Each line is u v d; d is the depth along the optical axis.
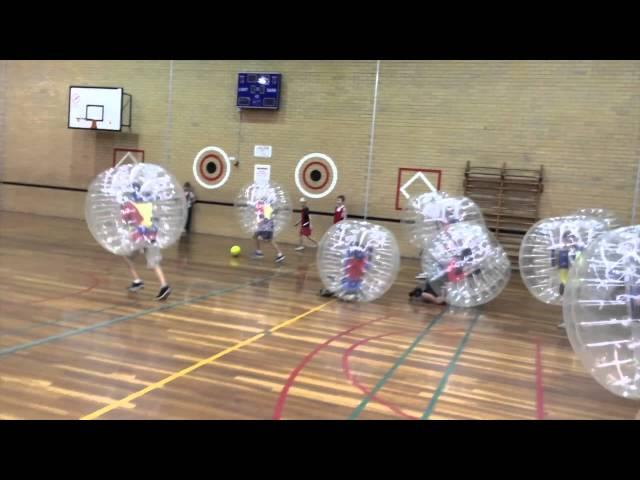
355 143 11.01
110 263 7.80
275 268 8.45
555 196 9.88
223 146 11.92
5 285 6.10
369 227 6.38
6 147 13.68
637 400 3.72
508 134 10.06
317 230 11.34
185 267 8.01
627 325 3.16
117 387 3.47
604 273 3.21
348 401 3.47
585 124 9.61
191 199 11.92
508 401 3.63
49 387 3.40
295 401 3.42
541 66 9.77
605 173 9.55
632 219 9.42
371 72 10.78
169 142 12.31
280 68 11.36
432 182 10.56
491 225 10.25
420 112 10.55
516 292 7.78
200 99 11.99
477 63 10.13
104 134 12.79
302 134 11.34
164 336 4.64
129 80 12.46
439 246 6.43
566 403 3.64
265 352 4.38
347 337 4.96
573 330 3.31
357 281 6.27
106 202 5.52
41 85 13.21
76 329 4.67
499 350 4.82
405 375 4.03
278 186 9.66
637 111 9.30
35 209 13.59
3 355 3.92
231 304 5.95
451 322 5.76
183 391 3.47
